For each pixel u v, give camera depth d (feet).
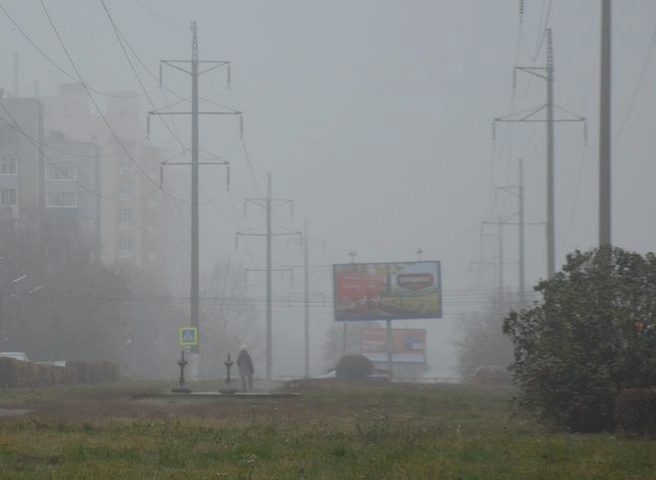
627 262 198.49
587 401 189.26
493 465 127.95
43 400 285.84
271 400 301.43
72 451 128.16
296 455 131.85
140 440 144.15
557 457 138.00
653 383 190.08
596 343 192.65
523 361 199.72
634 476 121.60
